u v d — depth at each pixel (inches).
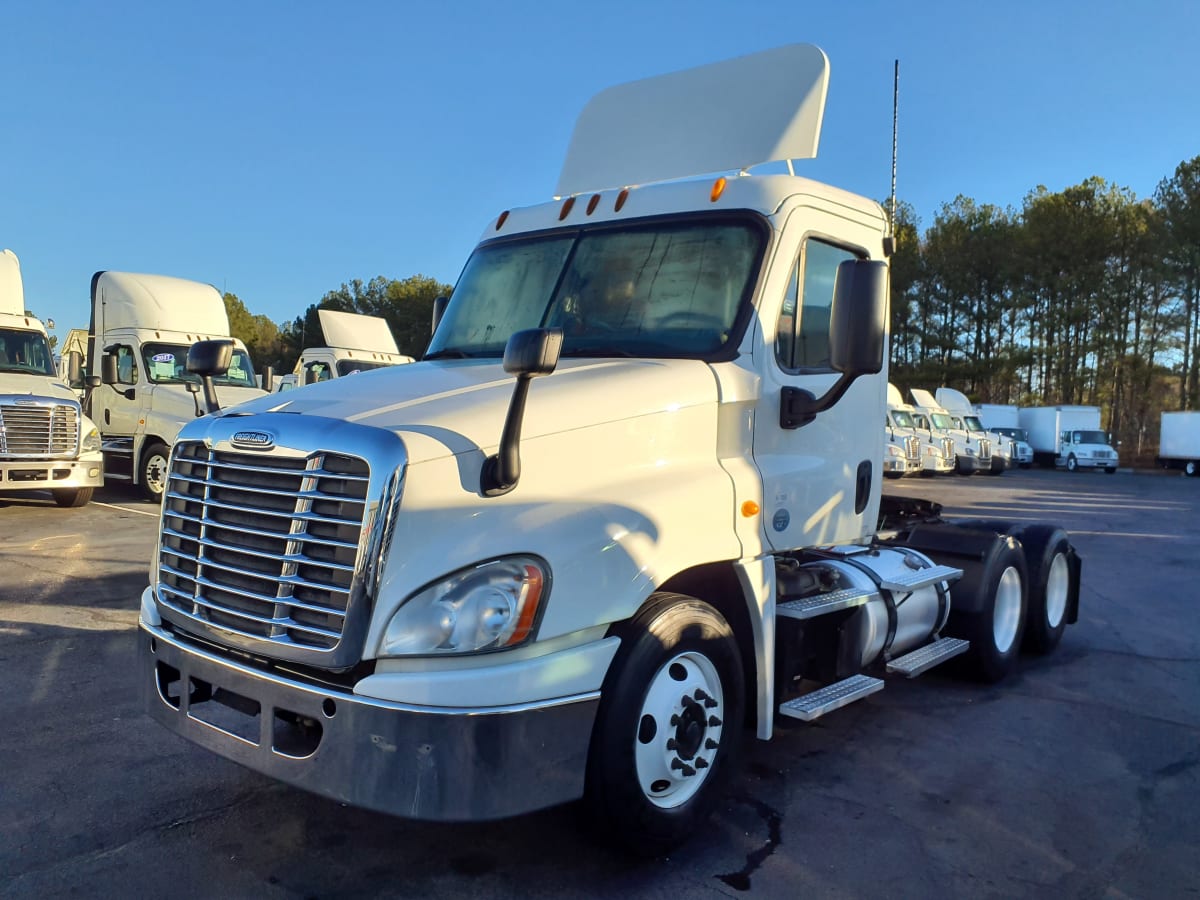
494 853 140.3
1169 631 310.3
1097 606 352.8
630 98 203.6
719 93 189.0
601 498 131.5
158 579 143.1
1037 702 227.8
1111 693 236.7
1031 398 2266.2
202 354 160.1
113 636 261.1
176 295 633.6
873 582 191.8
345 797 114.2
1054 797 169.8
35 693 211.0
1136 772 182.9
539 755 116.7
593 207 182.7
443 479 118.8
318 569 118.6
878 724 208.5
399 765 111.5
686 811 138.7
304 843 141.9
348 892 128.4
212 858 136.9
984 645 234.5
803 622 175.0
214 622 129.1
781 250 163.9
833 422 179.2
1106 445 1589.6
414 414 126.3
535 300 178.2
